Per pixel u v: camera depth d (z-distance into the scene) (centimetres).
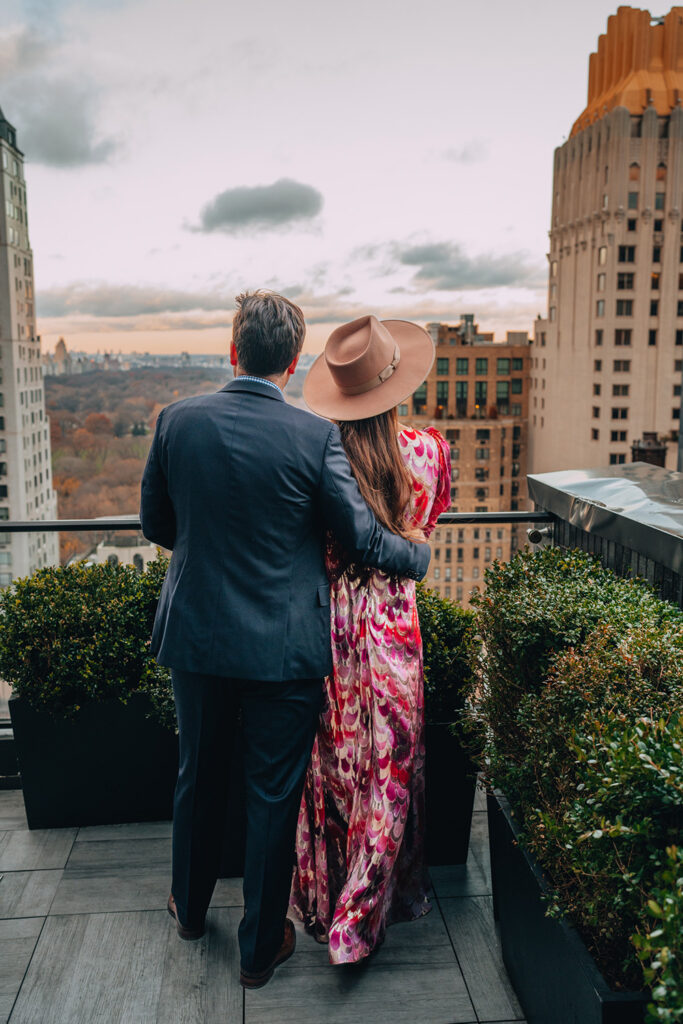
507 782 161
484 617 184
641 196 6438
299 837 184
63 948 180
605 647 151
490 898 198
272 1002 165
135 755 223
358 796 174
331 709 175
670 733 114
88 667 210
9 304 6003
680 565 181
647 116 6362
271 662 150
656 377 6644
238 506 148
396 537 163
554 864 138
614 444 6694
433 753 201
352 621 171
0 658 212
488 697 181
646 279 6538
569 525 253
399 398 164
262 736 158
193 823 170
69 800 224
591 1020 120
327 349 171
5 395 6022
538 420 7344
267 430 149
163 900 197
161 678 212
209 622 151
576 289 7056
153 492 166
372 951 179
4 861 212
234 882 205
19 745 218
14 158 6378
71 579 232
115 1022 160
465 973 173
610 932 120
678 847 106
